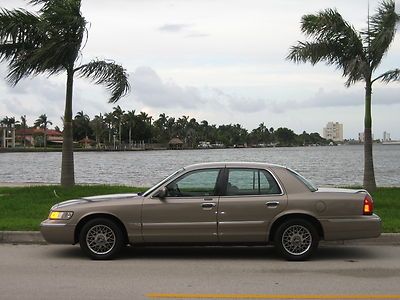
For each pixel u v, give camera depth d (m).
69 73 17.55
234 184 8.96
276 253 9.53
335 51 17.72
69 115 17.75
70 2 16.34
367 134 18.06
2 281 7.43
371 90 18.05
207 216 8.79
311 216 8.81
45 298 6.54
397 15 16.88
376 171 52.34
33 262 8.77
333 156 112.81
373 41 17.25
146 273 7.96
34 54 16.33
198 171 9.05
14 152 175.62
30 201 15.31
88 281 7.44
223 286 7.18
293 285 7.23
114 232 8.91
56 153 169.38
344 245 10.34
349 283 7.35
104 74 17.64
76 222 8.89
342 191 9.09
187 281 7.46
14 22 16.22
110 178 39.69
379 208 14.00
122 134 184.38
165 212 8.80
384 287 7.12
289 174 9.04
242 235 8.80
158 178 39.50
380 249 9.93
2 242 10.63
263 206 8.79
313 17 17.38
